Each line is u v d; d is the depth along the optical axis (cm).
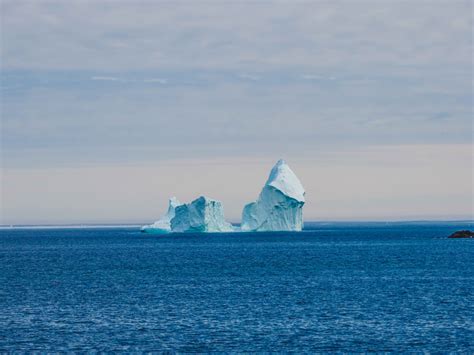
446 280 17750
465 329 10881
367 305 13288
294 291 15538
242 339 10294
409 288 15962
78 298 14588
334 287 16275
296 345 9912
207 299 14250
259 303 13625
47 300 14325
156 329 11000
